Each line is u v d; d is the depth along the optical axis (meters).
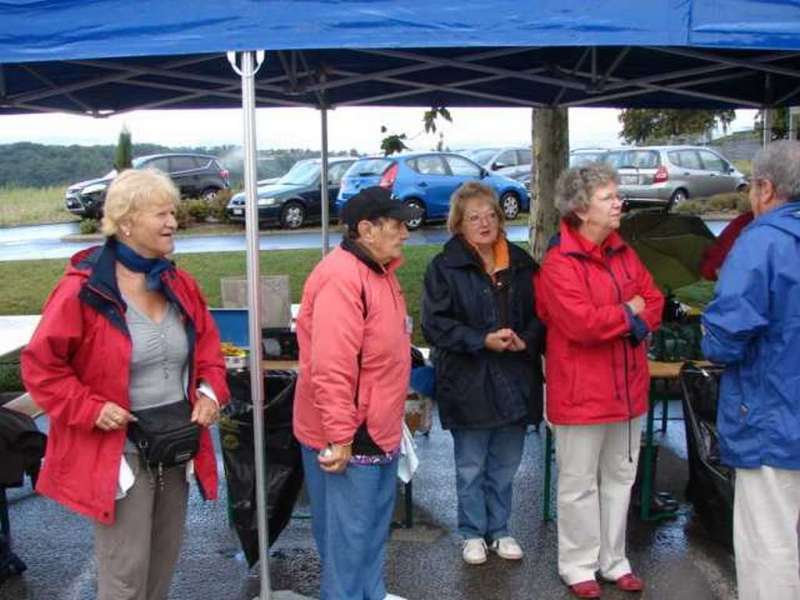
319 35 2.74
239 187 22.92
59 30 2.79
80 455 2.54
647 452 4.15
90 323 2.50
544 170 7.27
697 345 4.03
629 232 4.35
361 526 2.93
